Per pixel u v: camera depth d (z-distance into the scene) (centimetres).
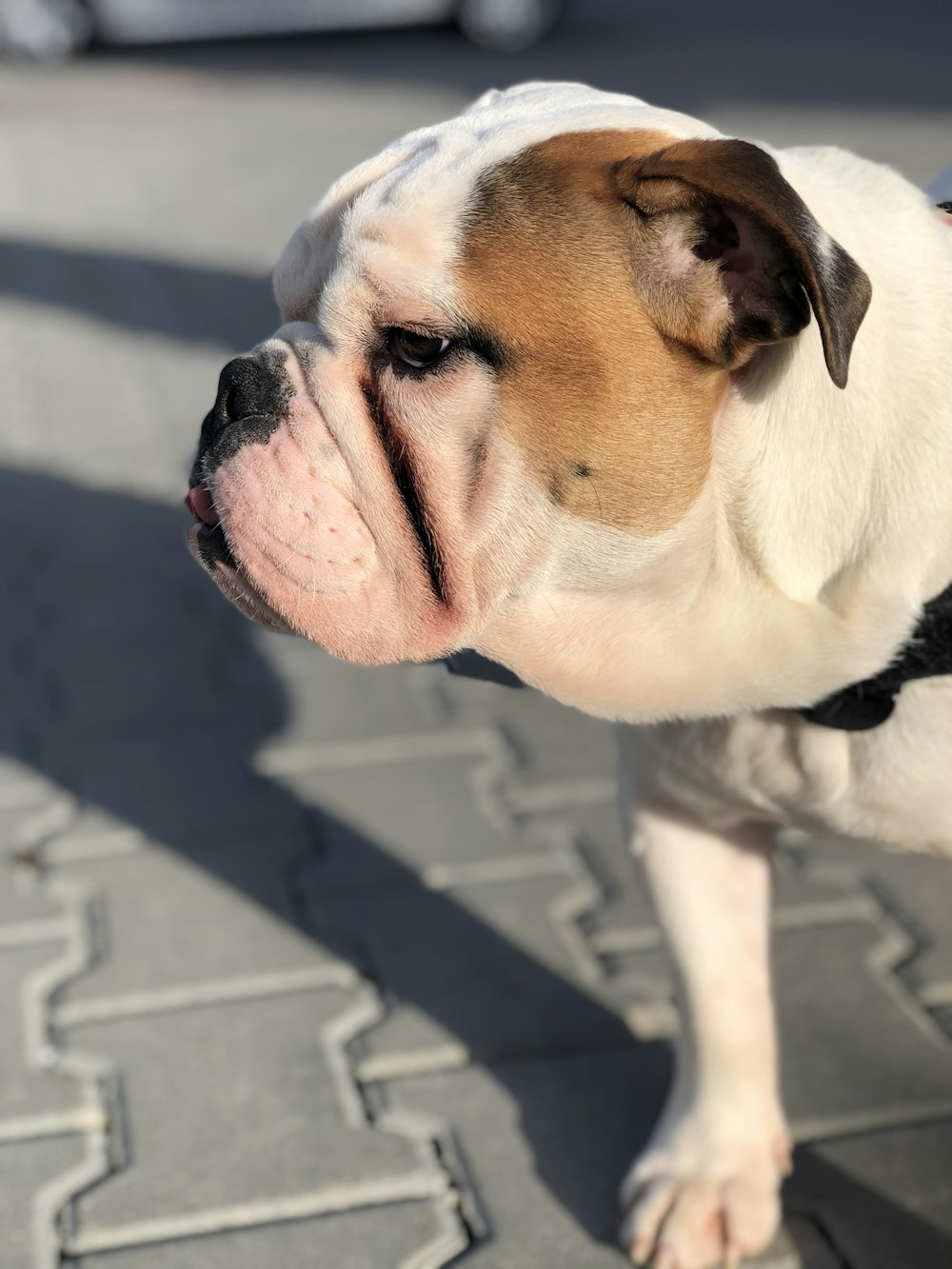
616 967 111
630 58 391
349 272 73
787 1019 106
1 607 155
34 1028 106
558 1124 100
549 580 77
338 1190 95
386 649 77
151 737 136
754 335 73
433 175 73
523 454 73
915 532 77
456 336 72
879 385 76
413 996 109
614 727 92
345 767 132
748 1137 92
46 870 121
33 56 402
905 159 279
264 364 76
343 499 76
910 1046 104
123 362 214
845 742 81
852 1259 91
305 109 353
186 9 402
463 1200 95
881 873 119
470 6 405
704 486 76
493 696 141
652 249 73
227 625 152
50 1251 92
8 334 226
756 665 79
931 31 411
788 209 71
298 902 117
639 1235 91
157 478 180
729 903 91
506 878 119
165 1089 102
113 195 293
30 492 177
